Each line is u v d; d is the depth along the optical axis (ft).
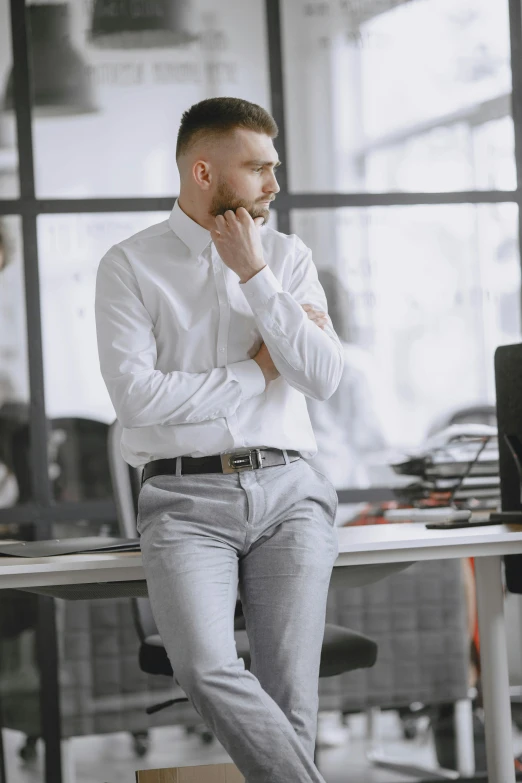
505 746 8.14
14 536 13.70
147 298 7.20
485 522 8.28
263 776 6.26
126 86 13.93
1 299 13.74
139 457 7.29
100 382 13.93
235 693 6.27
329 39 14.25
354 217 14.33
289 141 14.17
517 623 13.96
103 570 7.07
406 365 14.40
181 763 13.12
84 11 13.84
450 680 13.76
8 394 13.74
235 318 7.22
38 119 13.79
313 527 6.98
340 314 14.32
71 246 13.87
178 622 6.47
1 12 13.70
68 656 13.38
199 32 14.02
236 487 6.90
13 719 13.34
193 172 7.16
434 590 13.78
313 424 14.17
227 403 6.91
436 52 14.48
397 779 12.11
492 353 14.55
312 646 6.73
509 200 14.58
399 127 14.42
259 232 7.32
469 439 9.41
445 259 14.51
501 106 14.58
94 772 12.85
